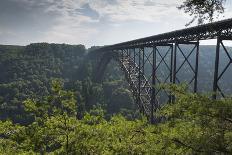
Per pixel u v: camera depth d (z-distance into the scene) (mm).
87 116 13234
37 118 12828
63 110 12883
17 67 149750
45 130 12539
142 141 9445
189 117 7234
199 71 100125
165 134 7504
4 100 117000
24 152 13008
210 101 7070
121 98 96250
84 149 11961
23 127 12969
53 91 12961
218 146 6699
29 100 12812
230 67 104625
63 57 166875
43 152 12586
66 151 12031
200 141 6859
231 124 6934
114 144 10805
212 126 6910
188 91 7672
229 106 6836
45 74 148250
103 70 96000
